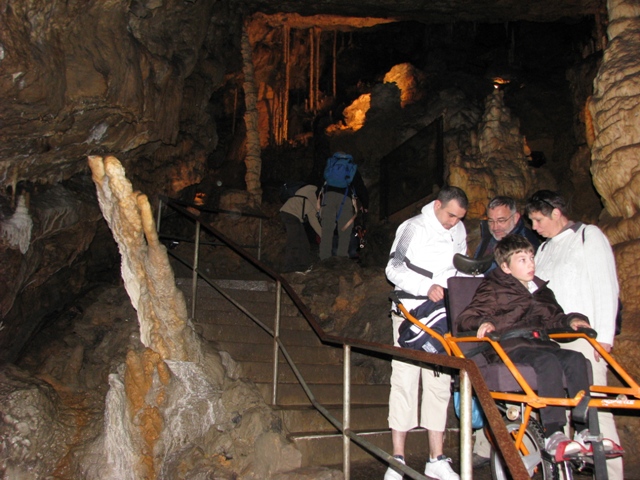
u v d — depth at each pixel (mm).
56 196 5602
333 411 5176
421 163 11000
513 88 13586
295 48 16219
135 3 5930
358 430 5113
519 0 9219
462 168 8242
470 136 9469
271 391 5293
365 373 6328
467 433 2787
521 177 8398
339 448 4848
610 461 3830
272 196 13445
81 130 5234
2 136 4457
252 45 14719
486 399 2602
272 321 6602
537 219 4227
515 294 3564
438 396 4172
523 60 15164
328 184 8508
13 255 4926
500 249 3641
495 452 3686
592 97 6035
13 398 4910
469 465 2762
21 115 4352
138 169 7379
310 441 4707
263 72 15773
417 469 4637
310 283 7539
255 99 11336
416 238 4199
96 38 4949
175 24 6906
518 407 3559
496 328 3508
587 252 3969
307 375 5816
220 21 9391
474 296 3652
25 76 4051
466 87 14375
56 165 5465
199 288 6809
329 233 8445
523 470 2254
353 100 16047
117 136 5797
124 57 5270
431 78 14711
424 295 4109
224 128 15469
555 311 3625
